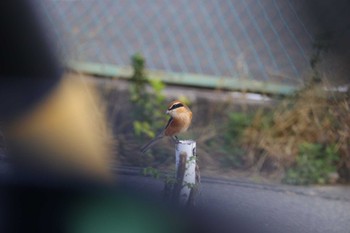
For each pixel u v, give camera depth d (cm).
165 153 1143
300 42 1389
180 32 1528
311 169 1117
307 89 1194
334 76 1205
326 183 1107
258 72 1346
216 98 1295
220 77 1352
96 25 1513
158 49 1470
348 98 1181
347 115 1169
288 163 1137
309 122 1173
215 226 934
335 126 1166
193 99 1298
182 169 910
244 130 1182
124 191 999
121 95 1277
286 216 984
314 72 1202
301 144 1155
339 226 964
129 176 1056
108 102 1258
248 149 1165
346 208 1021
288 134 1173
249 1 1520
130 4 1614
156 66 1412
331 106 1177
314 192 1070
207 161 1135
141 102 1241
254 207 1003
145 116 1223
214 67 1405
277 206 1013
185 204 920
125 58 1427
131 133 1193
